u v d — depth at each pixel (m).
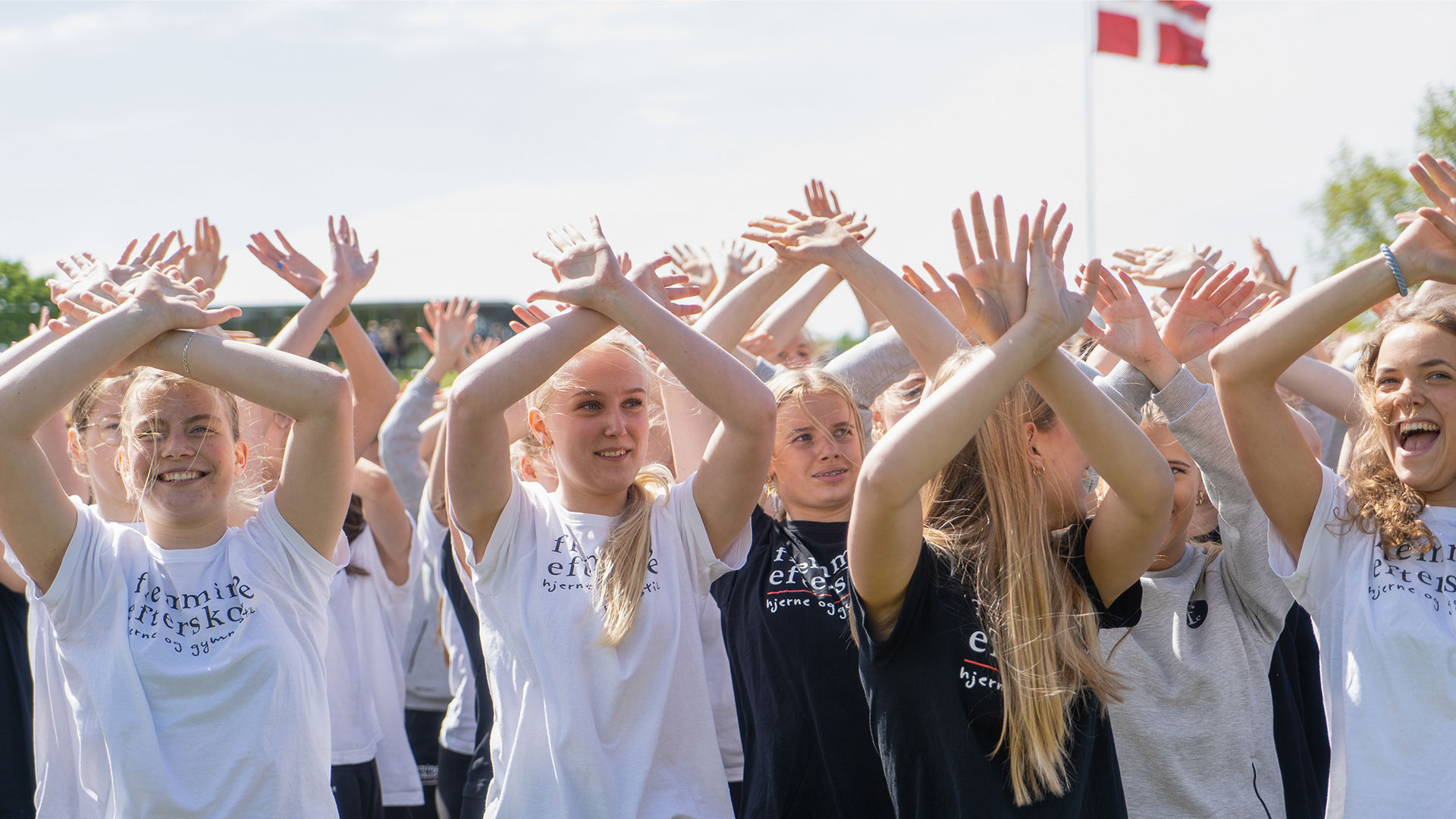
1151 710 3.03
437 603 5.27
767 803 3.01
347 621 4.31
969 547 2.60
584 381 2.97
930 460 2.33
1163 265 4.37
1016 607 2.49
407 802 4.55
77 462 3.58
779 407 3.41
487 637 2.90
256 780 2.67
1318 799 3.23
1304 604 2.83
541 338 2.78
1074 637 2.55
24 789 3.70
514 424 3.69
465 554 2.94
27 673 3.78
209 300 2.86
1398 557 2.67
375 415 5.05
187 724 2.68
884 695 2.53
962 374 2.40
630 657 2.78
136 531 2.92
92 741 2.74
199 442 2.85
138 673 2.70
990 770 2.45
